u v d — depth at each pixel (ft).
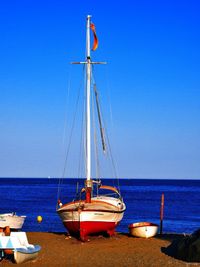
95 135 118.42
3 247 83.25
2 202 301.02
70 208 102.37
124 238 107.24
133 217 209.77
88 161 110.22
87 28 114.83
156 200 352.28
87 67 114.52
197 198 389.19
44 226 164.76
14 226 125.08
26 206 266.16
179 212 240.94
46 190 514.27
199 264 81.82
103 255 89.15
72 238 107.24
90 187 108.17
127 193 485.15
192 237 86.22
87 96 113.80
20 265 82.02
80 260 85.71
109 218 103.76
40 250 93.66
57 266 81.56
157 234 114.73
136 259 85.66
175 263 82.48
